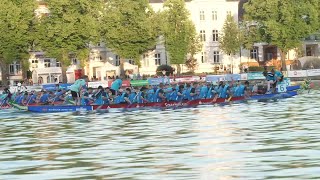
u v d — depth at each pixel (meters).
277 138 40.38
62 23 120.31
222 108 67.94
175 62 133.50
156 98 72.25
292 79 126.38
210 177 28.81
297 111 60.31
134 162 33.59
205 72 146.62
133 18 126.31
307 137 40.19
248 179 27.95
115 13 125.31
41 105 73.81
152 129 49.19
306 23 139.75
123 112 68.19
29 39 121.44
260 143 38.41
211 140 40.78
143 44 128.62
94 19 122.31
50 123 58.59
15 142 44.28
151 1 150.50
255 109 64.75
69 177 30.06
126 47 127.38
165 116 60.81
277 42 138.12
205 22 152.25
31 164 34.16
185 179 28.59
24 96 81.94
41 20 123.12
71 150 39.00
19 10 119.31
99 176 30.05
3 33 118.94
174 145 39.19
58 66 145.50
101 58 146.38
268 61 151.25
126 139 43.41
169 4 133.00
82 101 73.56
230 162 32.28
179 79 115.12
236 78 114.88
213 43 152.75
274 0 137.50
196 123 52.47
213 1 152.50
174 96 72.38
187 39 133.25
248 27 148.00
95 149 39.00
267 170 29.75
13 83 138.50
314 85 110.81
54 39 120.94
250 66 148.75
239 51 146.38
